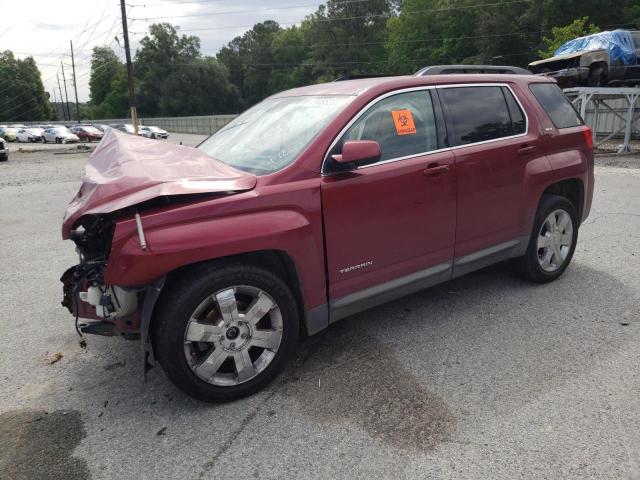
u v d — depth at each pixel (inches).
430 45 2637.8
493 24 2095.2
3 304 184.2
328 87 153.3
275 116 150.8
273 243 115.6
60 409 118.7
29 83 4350.4
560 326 152.3
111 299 115.0
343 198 126.7
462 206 150.8
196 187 110.1
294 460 99.4
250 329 118.1
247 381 119.3
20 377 133.5
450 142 149.3
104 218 110.7
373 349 141.7
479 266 161.5
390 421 110.3
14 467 99.6
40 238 279.7
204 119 2444.6
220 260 114.8
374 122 135.9
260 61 4274.1
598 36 608.4
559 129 180.5
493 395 118.4
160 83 3624.5
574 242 189.2
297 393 121.9
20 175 628.1
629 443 100.8
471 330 151.2
